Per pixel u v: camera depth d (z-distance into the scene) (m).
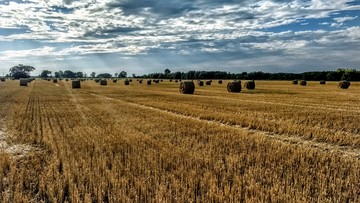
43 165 9.31
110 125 16.73
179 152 10.51
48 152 11.03
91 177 7.80
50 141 12.38
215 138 12.96
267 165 9.21
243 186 7.46
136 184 7.40
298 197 6.57
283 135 14.53
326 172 8.72
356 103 28.64
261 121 17.41
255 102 29.44
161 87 66.12
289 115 19.81
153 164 9.07
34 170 8.84
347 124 16.23
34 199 6.90
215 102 29.62
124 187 7.18
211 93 43.91
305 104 27.67
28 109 24.97
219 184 7.61
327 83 82.88
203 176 8.20
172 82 97.50
